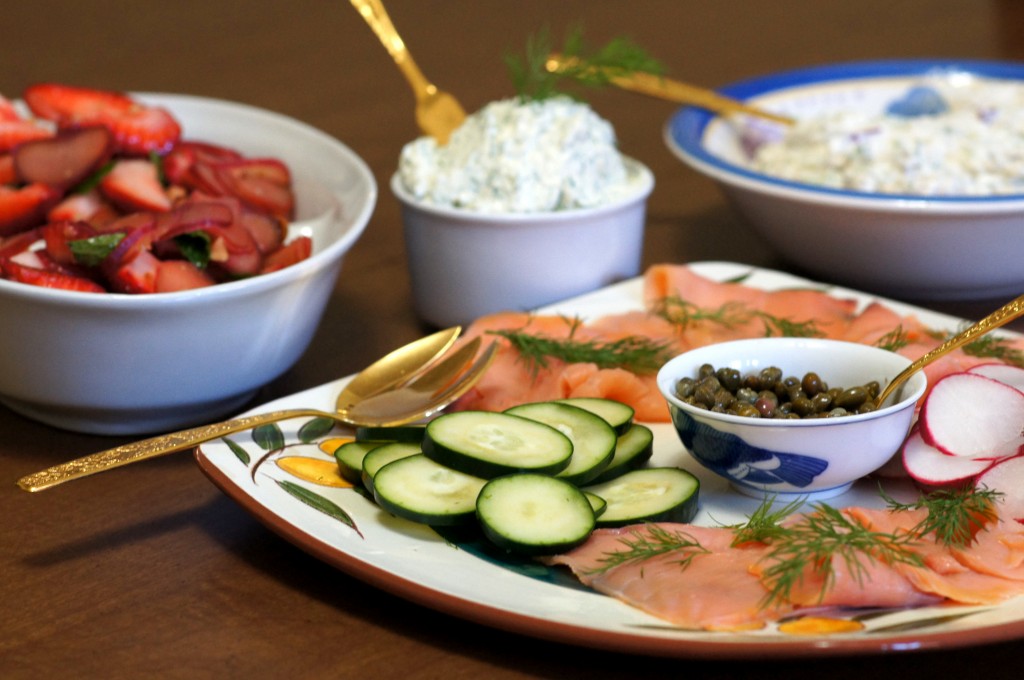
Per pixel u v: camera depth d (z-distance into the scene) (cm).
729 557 98
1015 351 114
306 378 120
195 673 95
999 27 222
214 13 236
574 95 128
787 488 105
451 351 116
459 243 123
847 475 105
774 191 127
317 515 102
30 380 110
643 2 244
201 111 137
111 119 128
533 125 123
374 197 120
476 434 105
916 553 97
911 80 155
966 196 123
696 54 206
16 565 102
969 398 107
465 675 94
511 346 117
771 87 152
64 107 130
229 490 103
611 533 101
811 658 94
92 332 108
